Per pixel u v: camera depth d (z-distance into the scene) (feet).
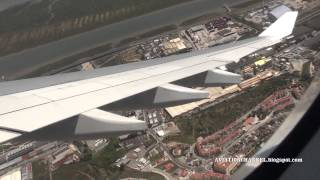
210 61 45.96
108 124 32.17
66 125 31.60
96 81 39.19
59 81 39.55
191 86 42.55
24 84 38.42
